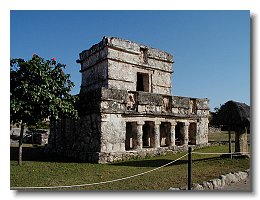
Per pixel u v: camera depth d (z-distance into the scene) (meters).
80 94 15.18
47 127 27.56
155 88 20.55
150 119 15.43
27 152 18.14
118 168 11.43
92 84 19.50
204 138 18.75
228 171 10.12
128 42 19.03
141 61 20.00
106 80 17.88
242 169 10.49
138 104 14.76
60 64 12.49
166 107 16.64
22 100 11.27
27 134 26.27
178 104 17.03
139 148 14.66
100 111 13.20
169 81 21.77
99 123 13.37
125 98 14.34
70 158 14.84
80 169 11.27
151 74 20.42
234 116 12.50
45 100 11.60
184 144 17.28
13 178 9.53
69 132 16.14
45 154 16.88
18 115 11.48
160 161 13.20
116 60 18.30
